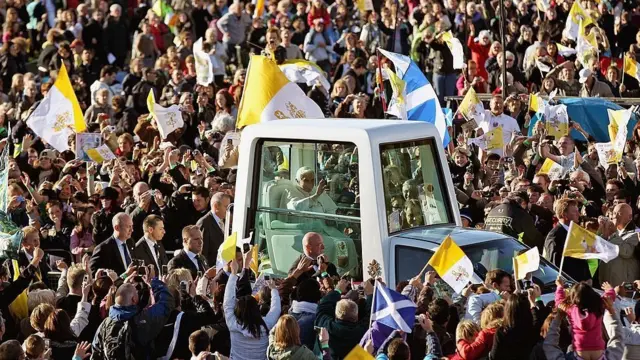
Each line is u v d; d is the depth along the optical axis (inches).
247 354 1443.2
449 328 1469.0
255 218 1836.9
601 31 3164.4
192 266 1788.9
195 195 2075.5
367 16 3563.0
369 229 1701.5
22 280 1610.5
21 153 2551.7
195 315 1507.1
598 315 1325.0
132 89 3120.1
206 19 3757.4
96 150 2352.4
